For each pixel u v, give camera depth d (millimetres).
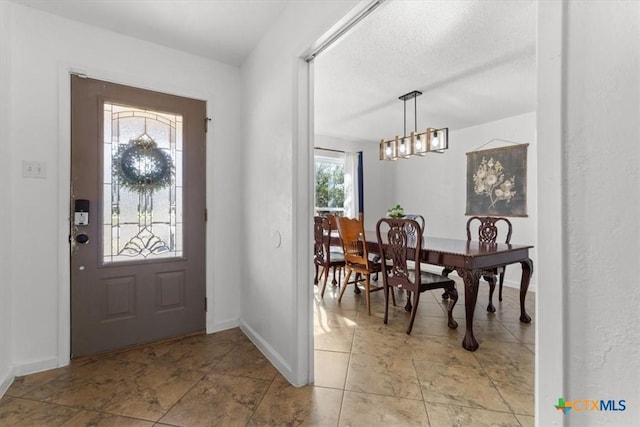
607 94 589
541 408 682
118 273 2197
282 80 1933
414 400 1628
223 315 2611
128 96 2223
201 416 1499
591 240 614
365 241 3062
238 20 2031
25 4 1862
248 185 2506
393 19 1968
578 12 627
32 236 1894
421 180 5301
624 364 578
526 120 3912
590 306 617
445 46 2305
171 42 2301
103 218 2148
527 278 2725
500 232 4160
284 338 1911
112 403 1597
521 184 3959
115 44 2166
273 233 2057
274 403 1603
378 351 2201
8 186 1790
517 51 2371
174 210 2426
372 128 4703
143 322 2293
